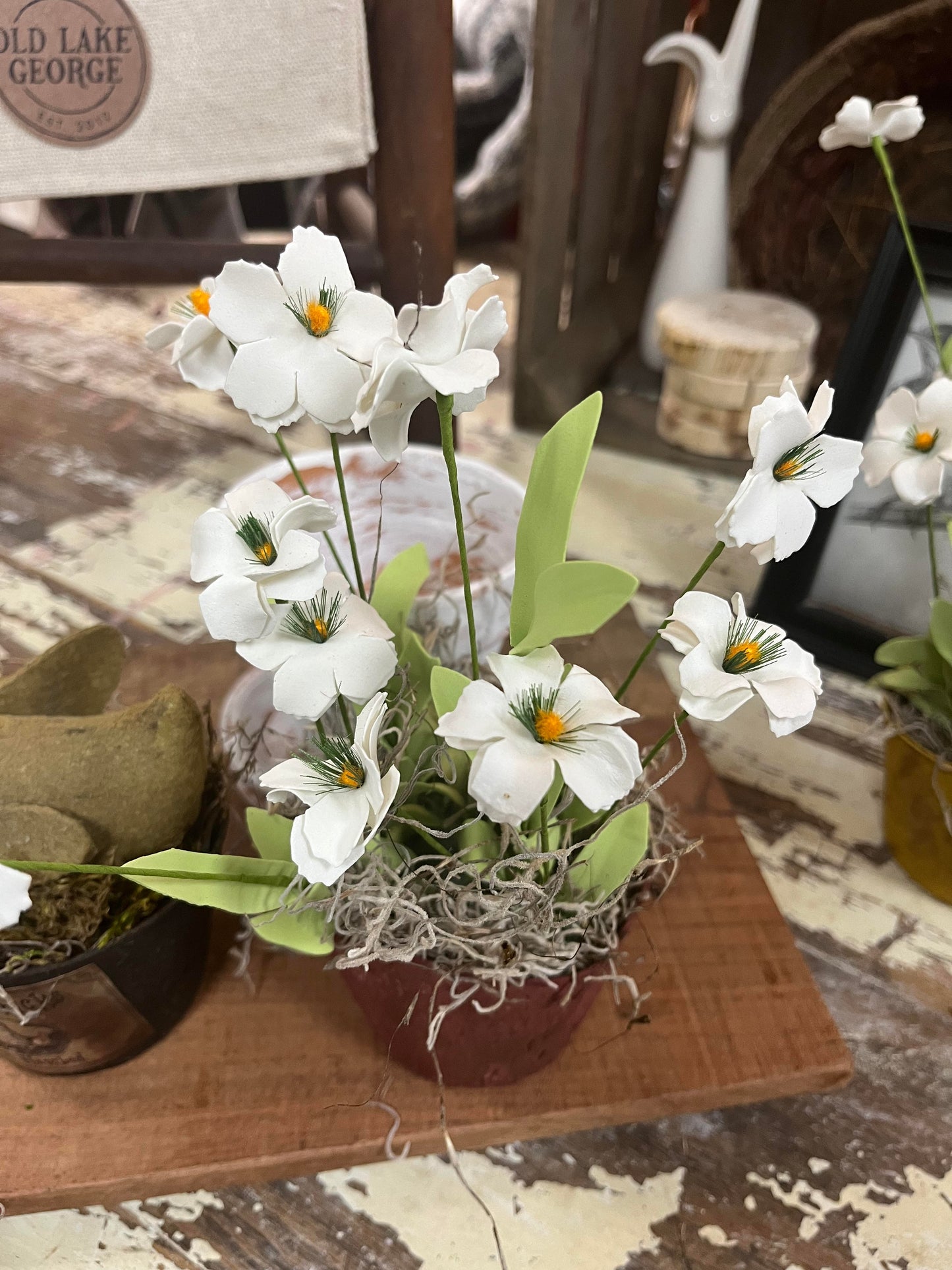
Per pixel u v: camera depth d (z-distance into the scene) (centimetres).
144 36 69
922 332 68
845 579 75
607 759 28
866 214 101
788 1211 47
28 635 80
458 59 162
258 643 32
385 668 32
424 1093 47
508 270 149
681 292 113
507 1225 46
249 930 52
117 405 115
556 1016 43
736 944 54
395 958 35
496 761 27
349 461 63
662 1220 46
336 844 29
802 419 28
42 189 75
